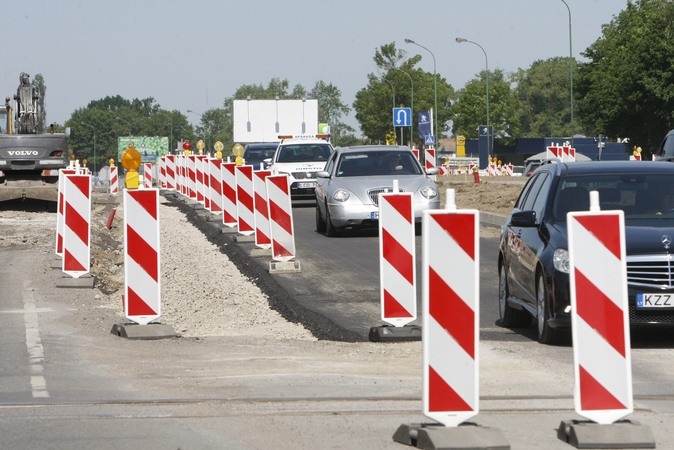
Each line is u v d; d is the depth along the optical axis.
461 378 11.62
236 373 16.89
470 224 11.52
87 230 29.16
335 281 29.89
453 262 11.53
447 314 11.56
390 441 12.34
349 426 13.15
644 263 19.12
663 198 20.95
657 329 22.22
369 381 16.19
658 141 143.12
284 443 12.26
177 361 18.06
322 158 63.84
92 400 14.63
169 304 27.91
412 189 42.12
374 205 42.38
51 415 13.73
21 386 15.68
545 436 12.66
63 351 18.89
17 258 36.03
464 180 105.81
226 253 37.84
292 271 31.73
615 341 11.77
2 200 63.50
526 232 21.53
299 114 110.88
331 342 20.52
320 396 14.99
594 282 11.69
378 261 34.59
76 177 29.00
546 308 19.55
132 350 19.27
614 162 22.64
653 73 140.00
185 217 56.44
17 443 12.24
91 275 31.78
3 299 26.42
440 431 11.69
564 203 21.12
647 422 13.54
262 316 24.86
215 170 52.50
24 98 71.12
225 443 12.26
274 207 31.86
